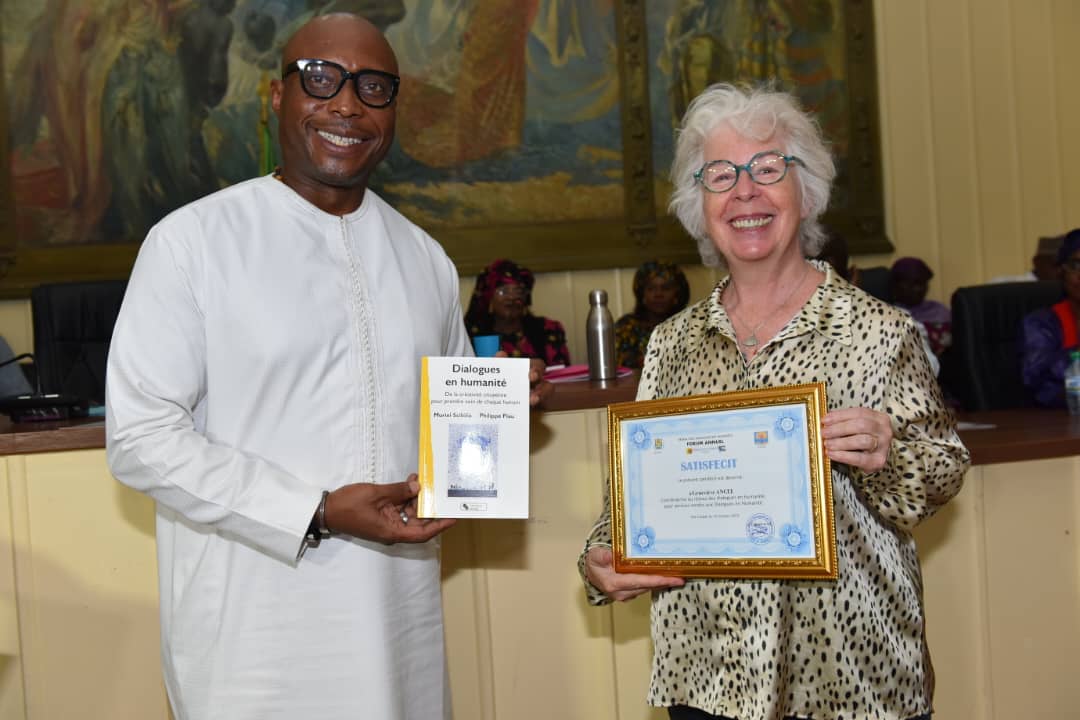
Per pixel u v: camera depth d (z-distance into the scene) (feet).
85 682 7.22
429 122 17.95
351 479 5.62
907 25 19.85
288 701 5.51
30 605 7.15
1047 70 20.44
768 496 4.83
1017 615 8.20
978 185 20.25
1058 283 12.87
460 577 7.71
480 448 5.66
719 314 5.42
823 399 4.68
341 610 5.57
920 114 19.97
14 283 16.55
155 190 17.11
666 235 18.60
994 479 8.16
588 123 18.39
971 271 20.27
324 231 5.86
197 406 5.71
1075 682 8.32
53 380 11.18
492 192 18.16
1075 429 8.93
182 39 17.12
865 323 5.02
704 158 5.37
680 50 18.71
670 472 5.08
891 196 19.94
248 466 5.35
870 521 5.08
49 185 16.79
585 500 7.88
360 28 5.77
